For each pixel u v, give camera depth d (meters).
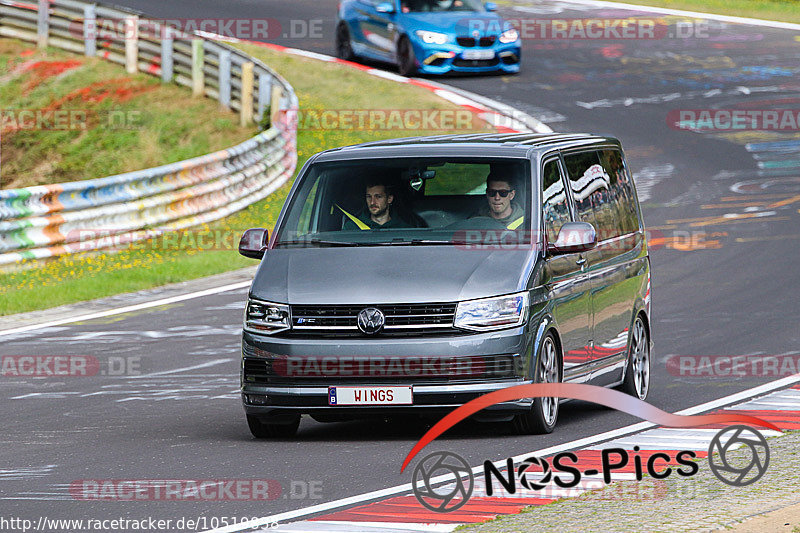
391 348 30.38
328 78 107.56
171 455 29.83
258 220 77.88
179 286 59.41
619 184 38.47
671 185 80.88
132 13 113.56
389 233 32.78
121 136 103.12
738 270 59.78
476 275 31.06
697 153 88.44
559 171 34.50
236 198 79.69
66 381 40.66
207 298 56.03
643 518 21.69
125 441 31.73
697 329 47.88
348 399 30.56
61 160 102.12
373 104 100.19
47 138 104.38
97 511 24.47
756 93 103.69
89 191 68.00
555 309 32.22
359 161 34.28
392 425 34.25
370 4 110.44
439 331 30.53
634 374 37.34
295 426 33.00
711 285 56.66
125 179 69.75
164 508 24.56
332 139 94.31
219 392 38.81
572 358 33.31
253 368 31.41
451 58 104.56
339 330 30.80
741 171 84.06
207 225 75.50
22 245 63.47
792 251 63.59
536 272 31.64
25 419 35.06
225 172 78.69
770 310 50.88
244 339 31.67
